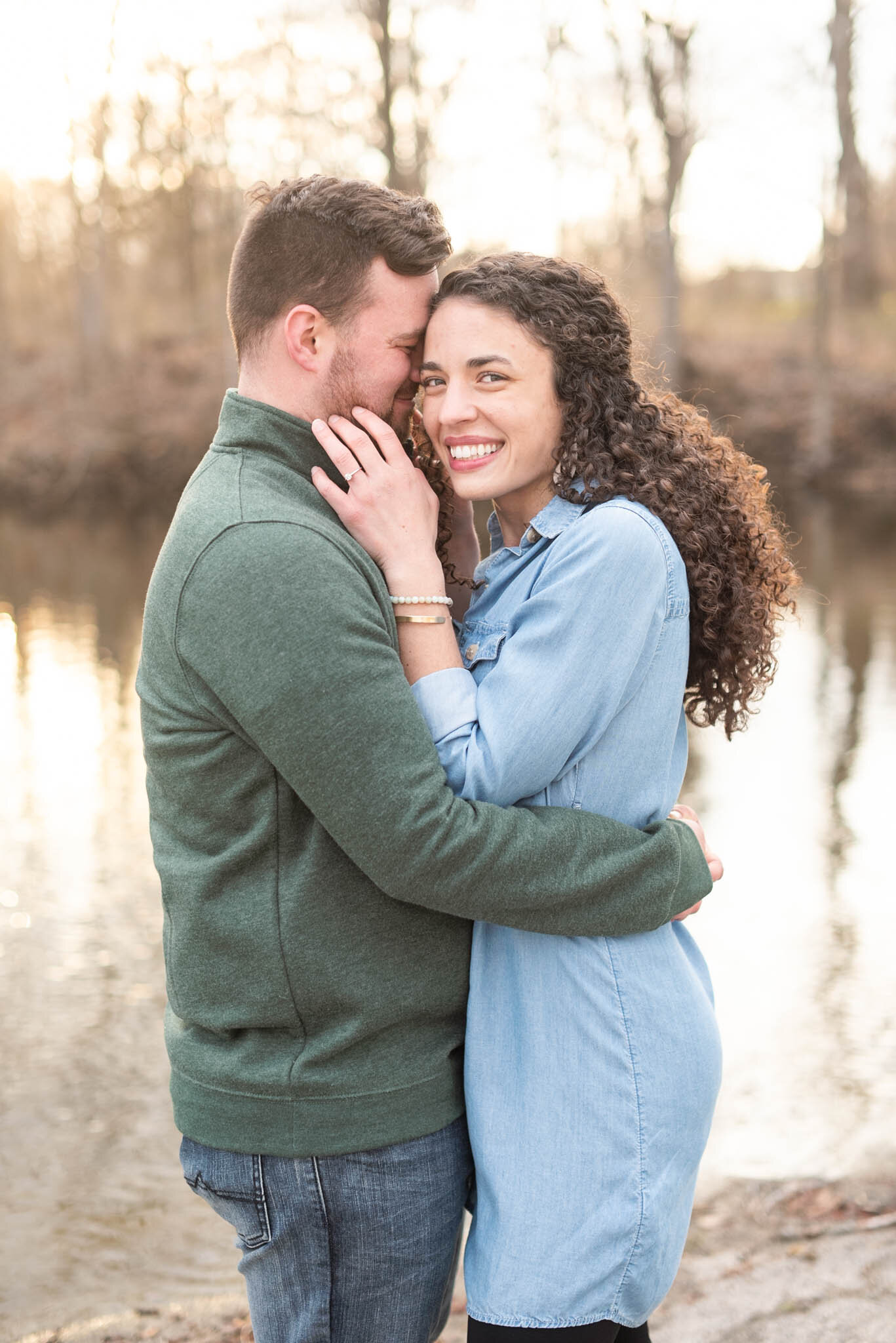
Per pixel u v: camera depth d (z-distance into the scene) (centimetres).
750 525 168
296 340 153
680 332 2225
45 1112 370
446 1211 155
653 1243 152
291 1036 147
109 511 2311
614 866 146
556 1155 150
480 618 162
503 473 158
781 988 437
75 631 1171
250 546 139
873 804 641
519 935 155
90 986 456
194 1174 155
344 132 2177
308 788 137
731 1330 237
